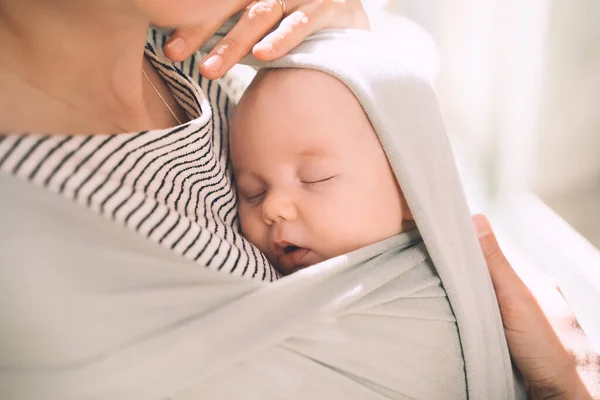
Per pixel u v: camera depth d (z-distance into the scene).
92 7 0.51
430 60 1.34
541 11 1.19
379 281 0.60
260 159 0.68
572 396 0.74
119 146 0.50
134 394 0.49
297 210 0.67
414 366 0.62
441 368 0.65
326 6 0.73
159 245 0.51
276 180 0.68
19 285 0.45
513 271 0.76
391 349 0.61
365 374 0.59
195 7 0.52
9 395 0.48
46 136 0.46
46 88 0.56
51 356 0.47
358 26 0.80
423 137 0.68
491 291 0.72
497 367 0.70
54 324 0.46
